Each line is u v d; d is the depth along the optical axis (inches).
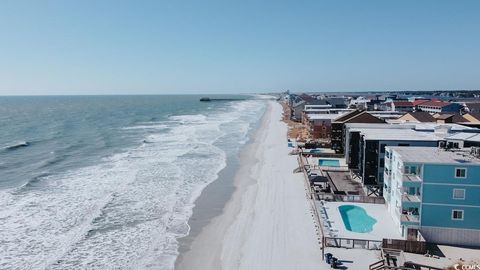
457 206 1250.0
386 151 1608.0
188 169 2389.3
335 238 1279.5
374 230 1400.1
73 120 6063.0
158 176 2208.4
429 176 1262.3
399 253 1183.6
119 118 6456.7
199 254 1266.0
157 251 1285.7
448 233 1262.3
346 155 2377.0
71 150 3095.5
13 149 3149.6
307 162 2474.2
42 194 1857.8
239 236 1397.6
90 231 1429.6
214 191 1931.6
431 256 1170.6
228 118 6205.7
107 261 1210.6
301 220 1515.7
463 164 1233.4
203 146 3248.0
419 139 1720.0
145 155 2849.4
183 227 1485.0
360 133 1979.6
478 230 1237.7
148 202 1756.9
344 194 1798.7
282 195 1839.3
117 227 1473.9
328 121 3257.9
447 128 1941.4
